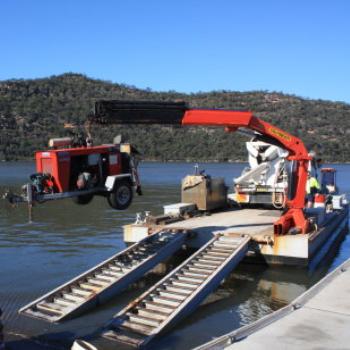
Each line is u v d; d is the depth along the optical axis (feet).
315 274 43.52
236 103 611.06
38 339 28.35
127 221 79.82
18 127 492.54
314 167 61.16
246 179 62.69
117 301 35.45
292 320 24.31
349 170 304.30
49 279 41.96
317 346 21.08
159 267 46.80
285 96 629.51
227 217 56.44
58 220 80.94
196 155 485.56
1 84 586.45
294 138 47.16
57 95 592.60
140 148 492.13
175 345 27.55
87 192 34.12
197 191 59.06
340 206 67.56
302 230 45.19
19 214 89.15
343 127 513.04
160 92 638.94
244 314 32.94
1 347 25.23
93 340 28.04
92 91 615.98
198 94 648.79
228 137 505.25
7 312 32.89
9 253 52.90
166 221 51.62
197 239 46.24
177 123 40.63
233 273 43.29
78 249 55.31
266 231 45.65
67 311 31.83
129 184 36.73
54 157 32.55
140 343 27.27
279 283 40.42
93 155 34.73
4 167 337.93
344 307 26.30
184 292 33.42
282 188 59.82
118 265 39.27
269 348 20.86
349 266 35.47
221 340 21.65
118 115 36.63
